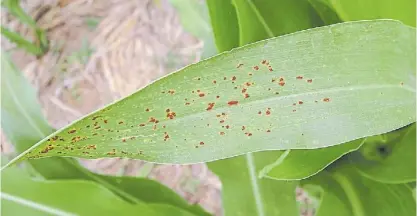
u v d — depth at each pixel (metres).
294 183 0.58
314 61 0.38
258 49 0.38
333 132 0.39
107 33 1.39
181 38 1.31
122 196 0.60
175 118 0.37
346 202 0.55
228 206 0.59
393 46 0.39
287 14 0.53
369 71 0.39
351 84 0.39
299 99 0.39
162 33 1.33
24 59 1.40
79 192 0.59
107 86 1.38
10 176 0.59
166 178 1.25
